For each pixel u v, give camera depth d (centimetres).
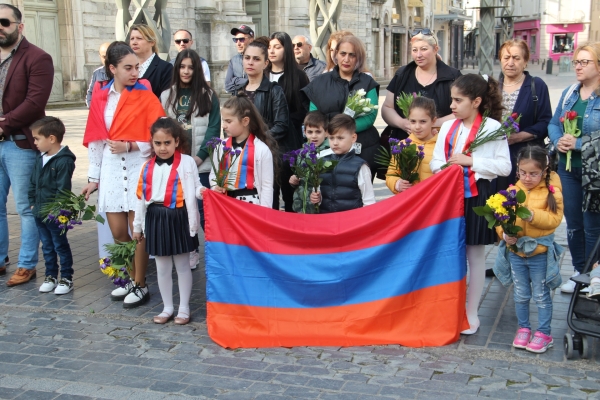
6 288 620
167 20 1032
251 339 486
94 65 2323
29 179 622
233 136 533
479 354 461
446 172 477
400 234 482
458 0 6712
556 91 2873
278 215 495
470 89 477
